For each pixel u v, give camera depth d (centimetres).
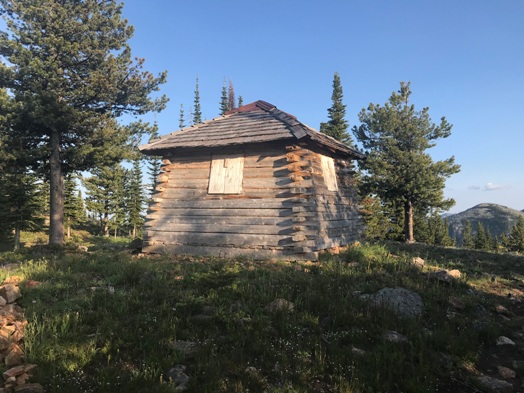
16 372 400
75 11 2003
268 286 714
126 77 2145
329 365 448
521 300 762
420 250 1449
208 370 417
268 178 1097
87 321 557
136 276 802
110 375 405
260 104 1434
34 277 802
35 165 1977
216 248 1114
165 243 1193
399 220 4088
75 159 1977
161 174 1250
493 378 429
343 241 1247
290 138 1045
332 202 1248
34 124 1845
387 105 3027
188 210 1188
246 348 488
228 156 1173
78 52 1928
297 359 453
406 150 2997
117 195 4634
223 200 1144
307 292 683
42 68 1798
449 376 433
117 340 488
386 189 2911
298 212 1023
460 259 1230
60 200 1934
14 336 474
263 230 1062
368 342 516
